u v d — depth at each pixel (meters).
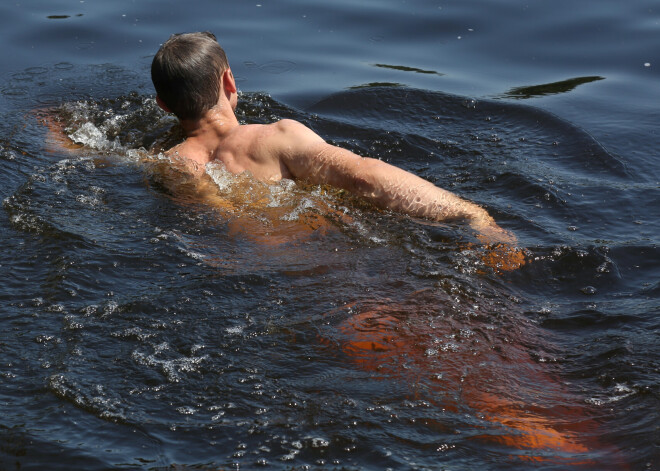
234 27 13.55
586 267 6.79
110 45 12.60
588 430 4.88
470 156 9.41
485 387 5.27
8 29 13.12
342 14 14.18
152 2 14.40
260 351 5.55
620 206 8.03
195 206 7.49
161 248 6.75
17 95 10.57
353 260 6.68
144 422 4.88
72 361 5.37
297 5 14.50
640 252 7.09
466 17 14.03
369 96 11.04
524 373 5.43
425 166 9.19
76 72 11.50
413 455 4.64
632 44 12.98
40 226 6.99
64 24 13.34
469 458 4.62
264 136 7.91
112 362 5.39
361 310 6.02
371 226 7.21
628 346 5.66
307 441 4.74
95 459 4.58
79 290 6.14
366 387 5.22
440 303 6.15
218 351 5.53
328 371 5.38
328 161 7.62
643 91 11.56
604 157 9.31
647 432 4.80
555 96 11.35
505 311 6.14
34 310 5.90
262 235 7.04
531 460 4.60
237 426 4.86
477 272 6.60
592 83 11.80
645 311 6.16
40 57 12.10
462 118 10.58
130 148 8.88
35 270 6.39
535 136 10.02
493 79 11.97
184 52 8.03
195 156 8.21
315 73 12.06
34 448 4.64
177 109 8.20
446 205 7.43
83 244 6.73
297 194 7.61
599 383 5.32
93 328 5.72
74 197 7.58
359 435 4.79
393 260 6.71
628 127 10.30
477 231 7.21
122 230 7.03
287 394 5.13
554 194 8.20
